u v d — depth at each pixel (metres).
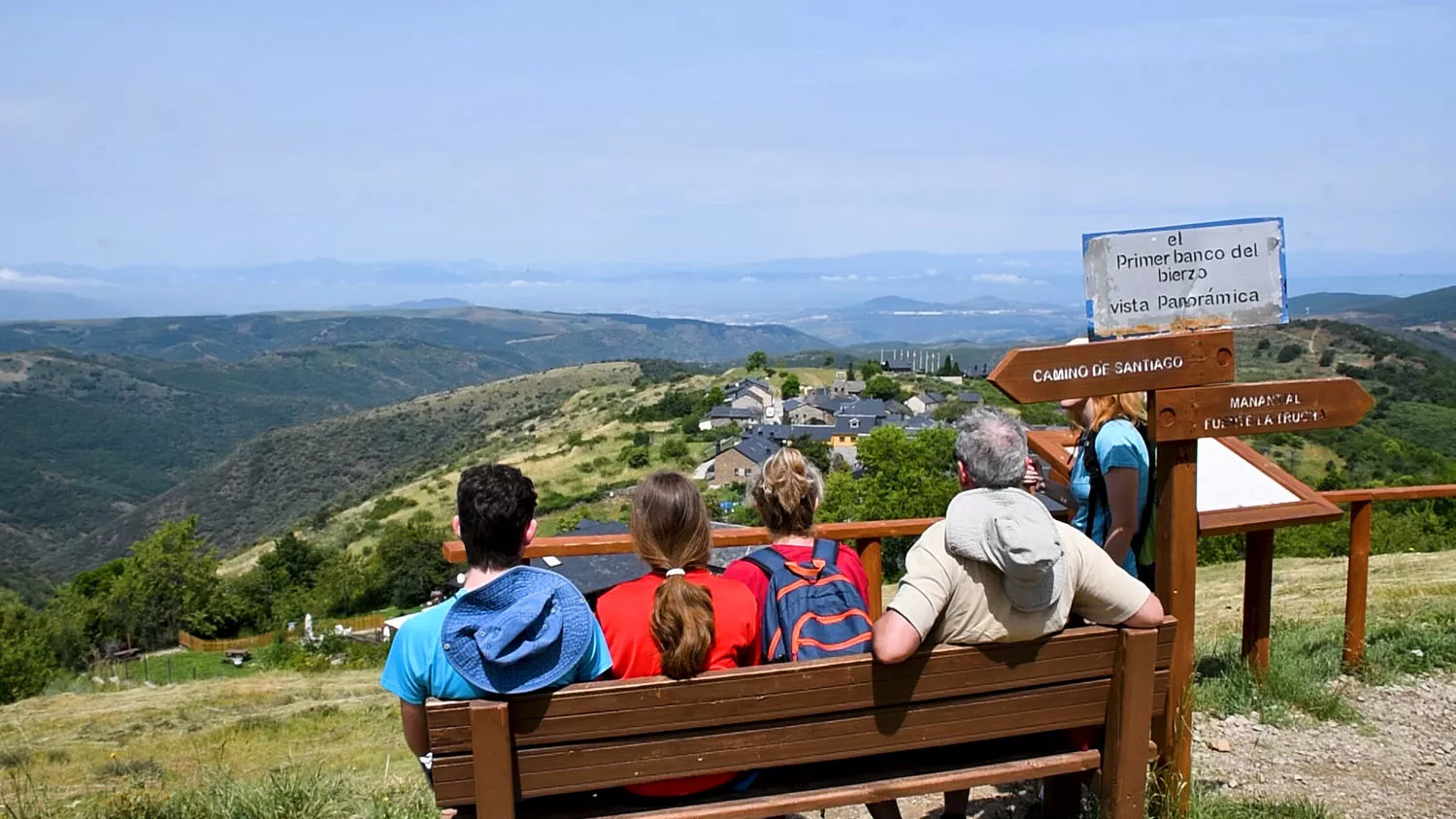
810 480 3.09
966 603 2.77
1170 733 3.48
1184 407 3.26
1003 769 2.92
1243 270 3.28
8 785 8.28
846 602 2.91
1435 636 6.18
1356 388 3.35
